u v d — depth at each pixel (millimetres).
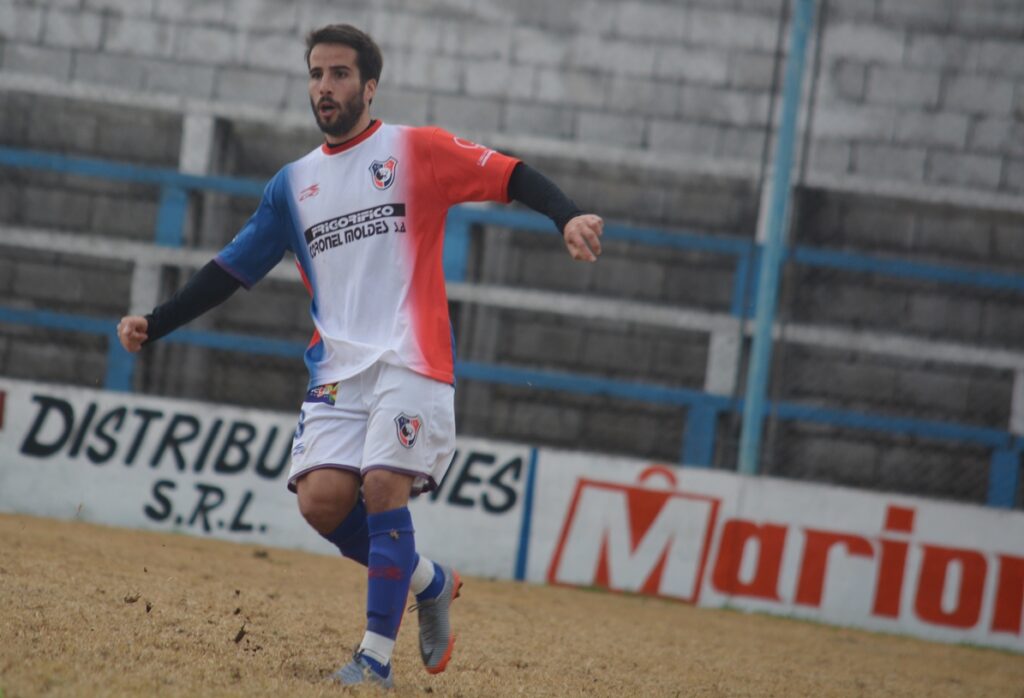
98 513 31375
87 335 37969
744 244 37406
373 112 39031
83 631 13391
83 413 31688
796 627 28234
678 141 38719
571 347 38906
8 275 38625
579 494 31156
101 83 38906
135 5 38969
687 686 16094
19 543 23172
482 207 37781
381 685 11961
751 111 38625
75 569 20016
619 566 30875
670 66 38844
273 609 18391
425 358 12102
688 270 39125
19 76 38500
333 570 27219
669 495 30969
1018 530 30328
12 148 38500
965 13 38469
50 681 10500
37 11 38906
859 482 37906
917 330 38594
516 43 39000
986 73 38438
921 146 38406
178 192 37844
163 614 15828
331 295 12531
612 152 38531
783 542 30672
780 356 35219
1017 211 38031
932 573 30375
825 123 38469
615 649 19344
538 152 38719
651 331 38812
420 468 12078
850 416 35844
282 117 38531
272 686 11398
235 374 38094
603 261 39250
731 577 30625
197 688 10969
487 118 39000
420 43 39094
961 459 37781
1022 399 36781
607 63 38938
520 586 29578
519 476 31281
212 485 31453
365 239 12328
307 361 12711
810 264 37719
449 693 12750
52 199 39094
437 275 12492
